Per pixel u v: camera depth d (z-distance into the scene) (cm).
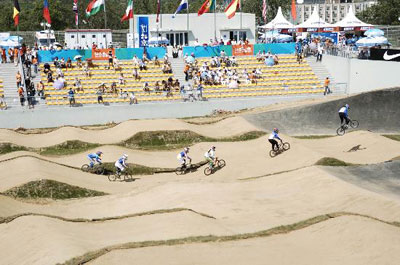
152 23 8494
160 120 5631
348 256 2470
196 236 2697
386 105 5797
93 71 6969
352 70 7156
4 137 5219
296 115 5778
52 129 5881
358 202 3209
